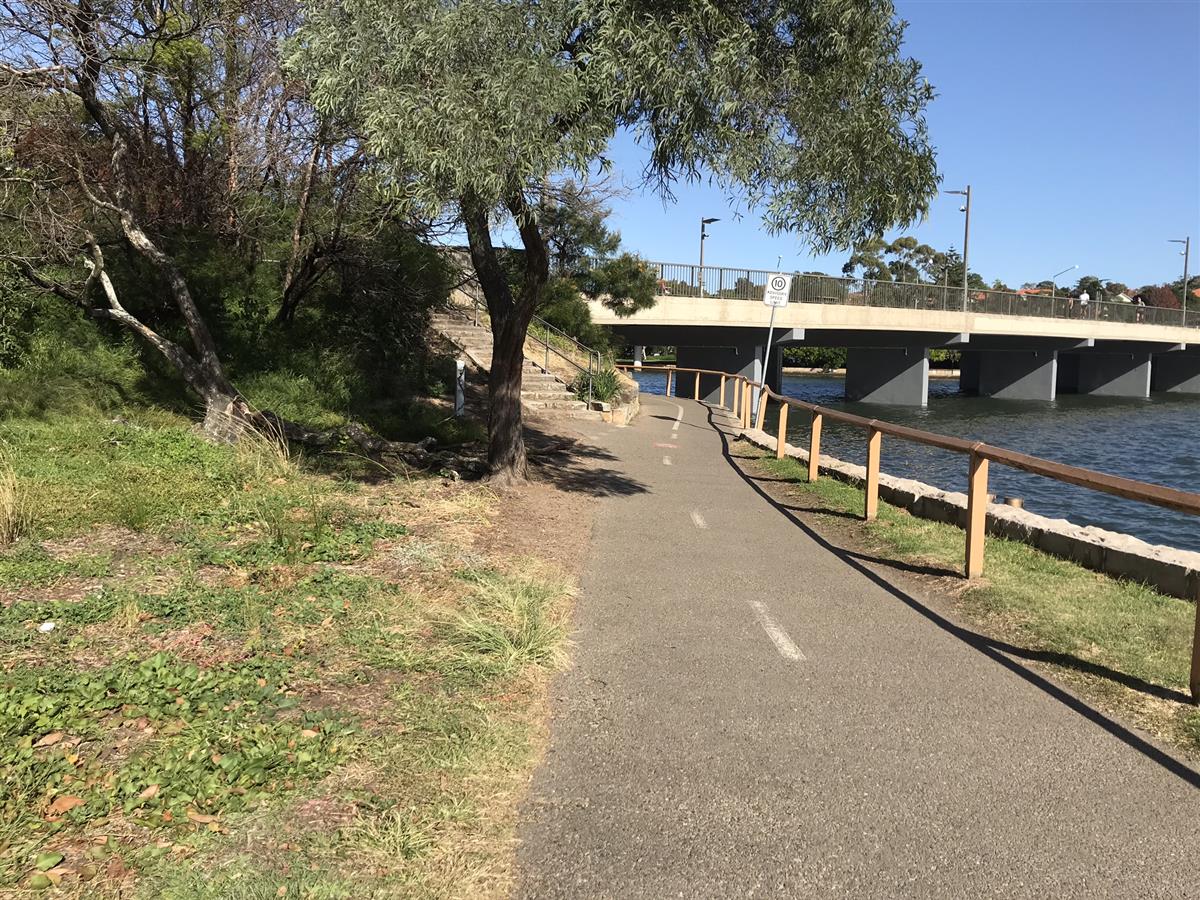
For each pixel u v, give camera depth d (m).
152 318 13.98
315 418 13.27
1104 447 28.16
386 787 3.66
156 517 7.45
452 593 6.24
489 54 7.57
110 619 5.25
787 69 8.27
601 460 13.85
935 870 3.25
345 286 16.59
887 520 9.48
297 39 8.77
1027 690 4.94
